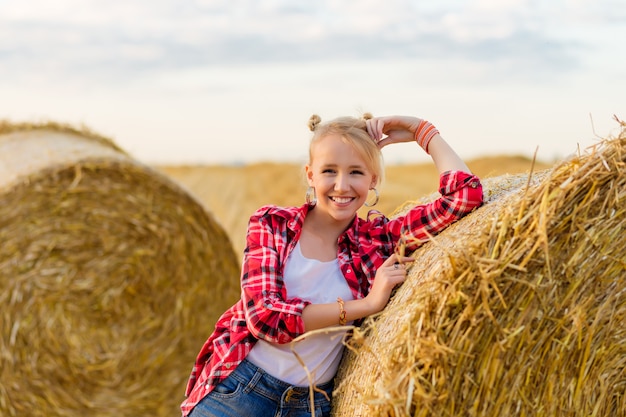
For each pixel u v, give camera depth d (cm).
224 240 697
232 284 701
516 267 275
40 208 621
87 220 639
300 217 344
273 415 335
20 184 611
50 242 624
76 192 633
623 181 283
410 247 345
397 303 311
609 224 286
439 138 359
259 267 332
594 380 309
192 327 683
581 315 291
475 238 287
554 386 298
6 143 683
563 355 296
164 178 670
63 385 627
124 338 655
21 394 611
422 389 270
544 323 289
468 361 279
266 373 333
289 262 340
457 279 274
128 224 655
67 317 632
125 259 655
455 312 275
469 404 282
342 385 308
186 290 681
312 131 352
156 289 669
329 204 340
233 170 3509
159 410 664
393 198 1706
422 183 2336
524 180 348
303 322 319
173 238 676
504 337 281
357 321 343
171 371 672
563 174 282
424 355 270
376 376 292
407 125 363
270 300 322
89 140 729
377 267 343
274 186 2480
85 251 640
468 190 330
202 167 3681
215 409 334
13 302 611
